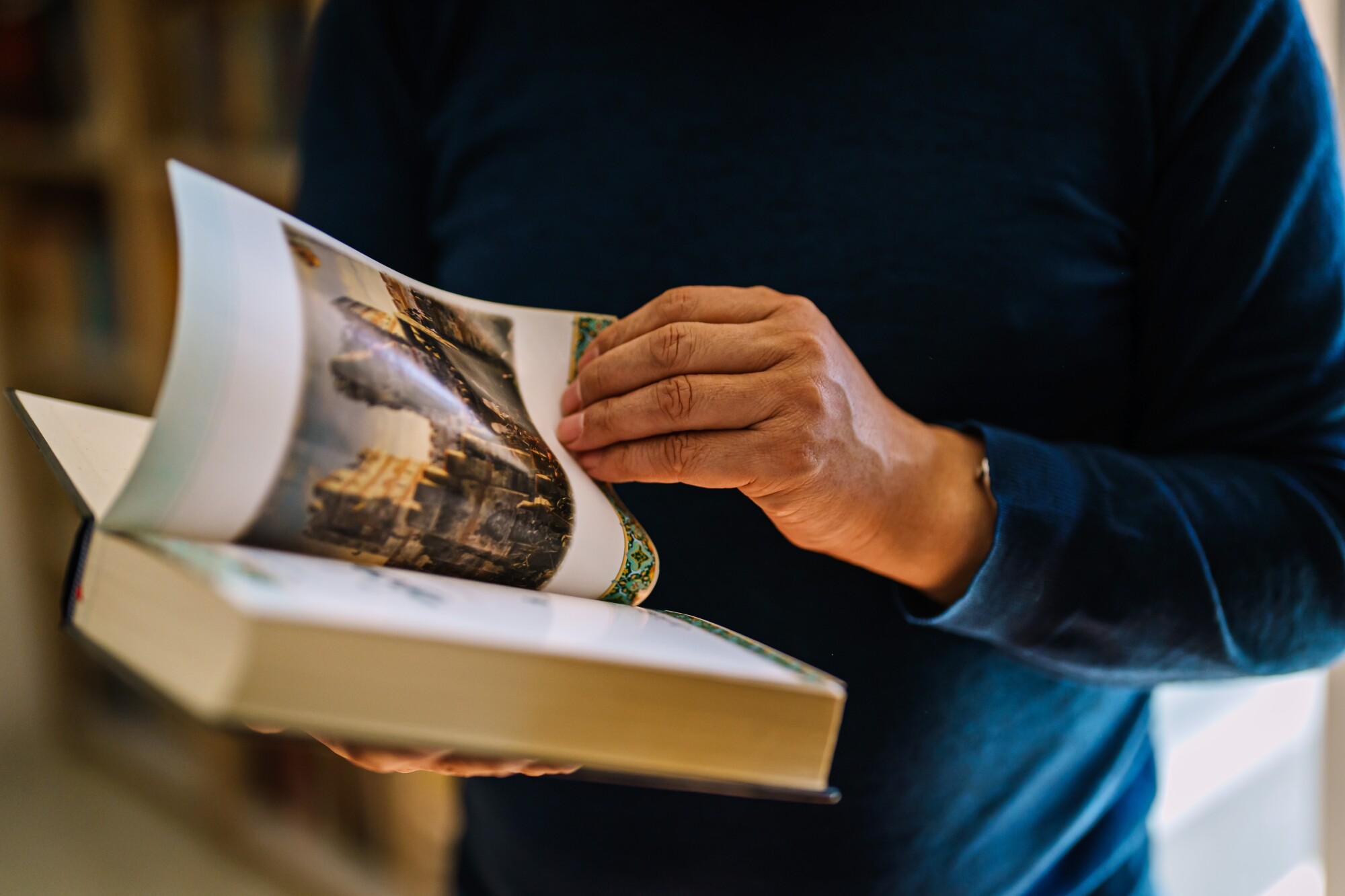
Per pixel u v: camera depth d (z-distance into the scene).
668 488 0.53
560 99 0.59
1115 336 0.56
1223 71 0.51
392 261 0.65
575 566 0.40
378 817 1.48
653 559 0.43
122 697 2.02
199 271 0.29
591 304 0.56
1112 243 0.55
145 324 1.54
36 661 2.07
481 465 0.36
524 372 0.45
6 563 2.03
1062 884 0.63
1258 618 0.48
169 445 0.28
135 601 0.26
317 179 0.66
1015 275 0.53
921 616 0.49
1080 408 0.55
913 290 0.53
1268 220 0.50
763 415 0.40
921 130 0.54
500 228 0.60
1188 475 0.49
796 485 0.41
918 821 0.54
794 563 0.52
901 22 0.55
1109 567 0.45
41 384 1.81
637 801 0.55
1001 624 0.46
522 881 0.62
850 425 0.42
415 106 0.67
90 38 1.51
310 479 0.31
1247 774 1.14
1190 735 1.15
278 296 0.32
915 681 0.52
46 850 1.74
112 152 1.50
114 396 1.69
